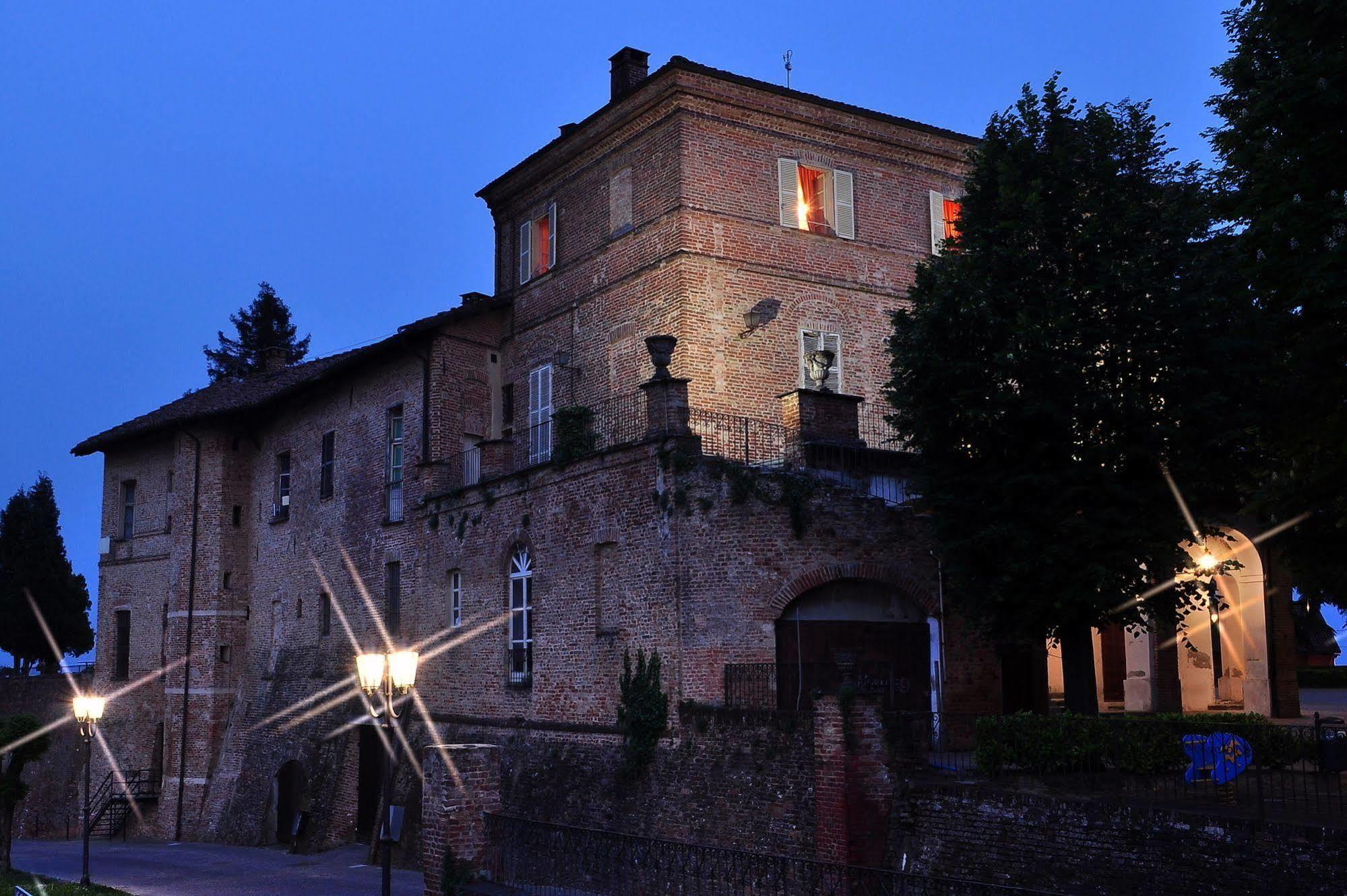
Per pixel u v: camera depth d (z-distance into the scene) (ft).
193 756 119.96
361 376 107.45
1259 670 84.89
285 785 108.78
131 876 90.79
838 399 77.66
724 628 68.28
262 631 119.85
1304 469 59.41
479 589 87.76
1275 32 56.29
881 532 71.56
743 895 58.85
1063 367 59.31
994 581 60.34
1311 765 57.00
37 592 170.30
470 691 87.35
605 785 71.46
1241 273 55.72
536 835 51.83
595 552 76.33
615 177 89.30
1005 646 74.02
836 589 70.95
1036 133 64.75
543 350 95.25
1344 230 52.90
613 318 87.86
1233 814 42.65
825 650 70.03
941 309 61.93
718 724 64.90
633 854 50.98
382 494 101.96
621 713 71.61
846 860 53.83
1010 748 53.88
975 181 66.23
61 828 134.00
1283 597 85.15
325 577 109.70
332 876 85.05
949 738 69.41
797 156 88.17
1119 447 60.18
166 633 126.72
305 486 115.44
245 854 102.17
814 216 88.79
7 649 170.30
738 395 82.53
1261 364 60.34
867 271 90.02
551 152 94.84
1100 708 94.73
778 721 61.16
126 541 136.15
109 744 131.13
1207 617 95.55
